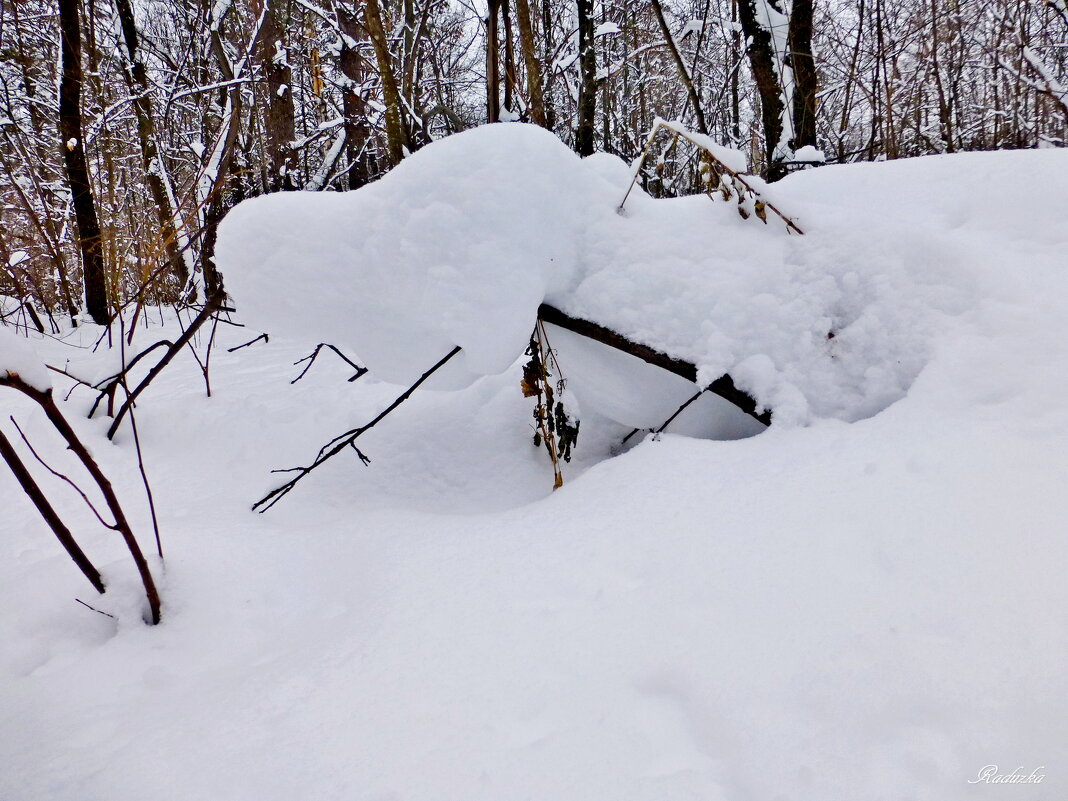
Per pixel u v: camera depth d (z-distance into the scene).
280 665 1.50
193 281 5.24
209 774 1.18
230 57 7.70
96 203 6.73
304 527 2.32
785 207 2.33
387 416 3.09
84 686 1.54
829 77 8.73
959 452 1.57
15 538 2.22
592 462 2.65
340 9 7.14
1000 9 6.72
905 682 1.09
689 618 1.34
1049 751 0.94
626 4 9.20
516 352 2.23
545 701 1.23
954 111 8.30
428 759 1.14
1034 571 1.20
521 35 5.67
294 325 2.33
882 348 2.07
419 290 2.16
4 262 5.74
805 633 1.23
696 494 1.80
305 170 8.28
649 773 1.05
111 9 7.88
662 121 2.31
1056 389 1.66
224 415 3.25
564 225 2.32
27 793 1.20
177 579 1.88
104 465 2.82
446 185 2.13
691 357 2.25
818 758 1.02
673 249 2.33
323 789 1.11
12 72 6.67
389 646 1.47
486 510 2.45
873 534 1.41
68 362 4.04
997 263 2.04
